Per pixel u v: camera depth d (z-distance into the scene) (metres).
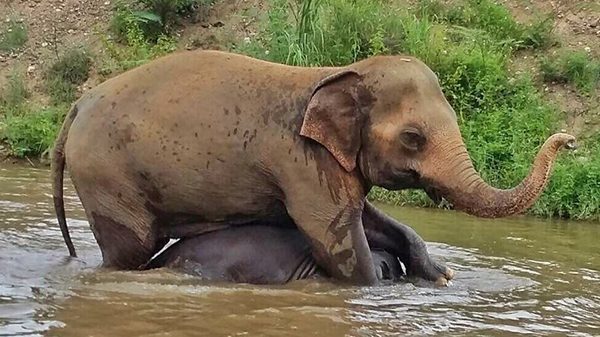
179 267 5.83
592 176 10.86
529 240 8.37
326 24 13.65
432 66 13.20
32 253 6.41
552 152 5.36
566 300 5.56
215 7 16.86
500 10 15.08
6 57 16.84
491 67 13.23
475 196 5.45
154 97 5.84
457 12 15.19
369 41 13.42
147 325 4.41
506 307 5.26
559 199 10.71
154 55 15.67
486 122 12.42
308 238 5.67
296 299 5.17
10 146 13.98
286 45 13.41
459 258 7.04
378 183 5.70
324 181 5.64
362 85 5.69
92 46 16.72
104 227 5.92
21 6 18.20
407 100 5.64
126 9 17.11
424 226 8.95
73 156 5.91
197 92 5.80
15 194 9.82
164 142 5.75
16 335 4.12
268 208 5.82
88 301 4.89
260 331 4.39
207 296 5.15
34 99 15.80
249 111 5.73
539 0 15.57
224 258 5.75
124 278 5.59
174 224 5.96
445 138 5.57
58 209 6.33
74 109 6.17
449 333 4.55
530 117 12.61
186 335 4.25
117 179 5.84
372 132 5.65
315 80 5.78
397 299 5.31
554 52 14.31
